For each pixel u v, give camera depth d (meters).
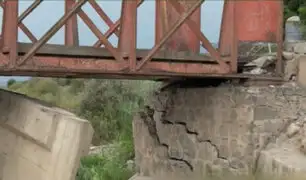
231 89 9.40
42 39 7.43
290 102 9.21
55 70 7.86
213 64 8.98
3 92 7.55
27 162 7.21
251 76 9.20
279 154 8.58
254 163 8.96
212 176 9.77
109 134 20.16
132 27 8.12
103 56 8.20
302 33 11.89
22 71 7.86
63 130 6.91
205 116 9.97
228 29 9.03
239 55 10.09
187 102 10.47
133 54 8.17
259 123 9.05
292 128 8.95
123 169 14.43
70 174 6.82
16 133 7.36
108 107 21.38
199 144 10.11
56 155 6.92
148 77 9.70
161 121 11.34
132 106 21.11
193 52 8.92
